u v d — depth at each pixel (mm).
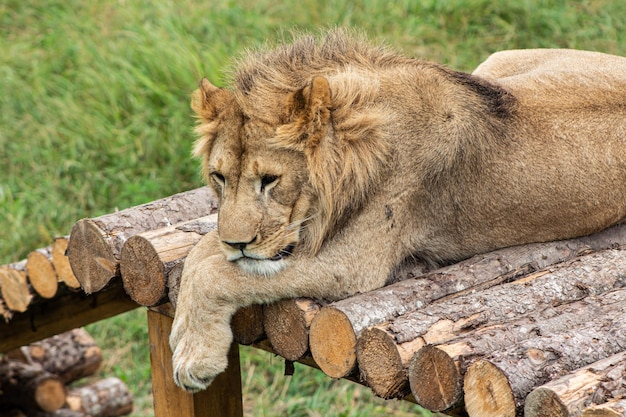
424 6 19219
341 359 7387
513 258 8539
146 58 18578
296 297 7871
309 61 8312
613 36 17672
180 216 9672
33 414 12812
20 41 20641
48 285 9953
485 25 18734
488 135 8633
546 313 7266
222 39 18891
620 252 8602
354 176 7902
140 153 17391
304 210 7840
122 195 16703
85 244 9227
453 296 7844
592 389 6078
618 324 6977
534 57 10516
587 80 9352
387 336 6961
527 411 6203
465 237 8867
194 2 20328
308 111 7637
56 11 21219
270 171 7684
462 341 6766
